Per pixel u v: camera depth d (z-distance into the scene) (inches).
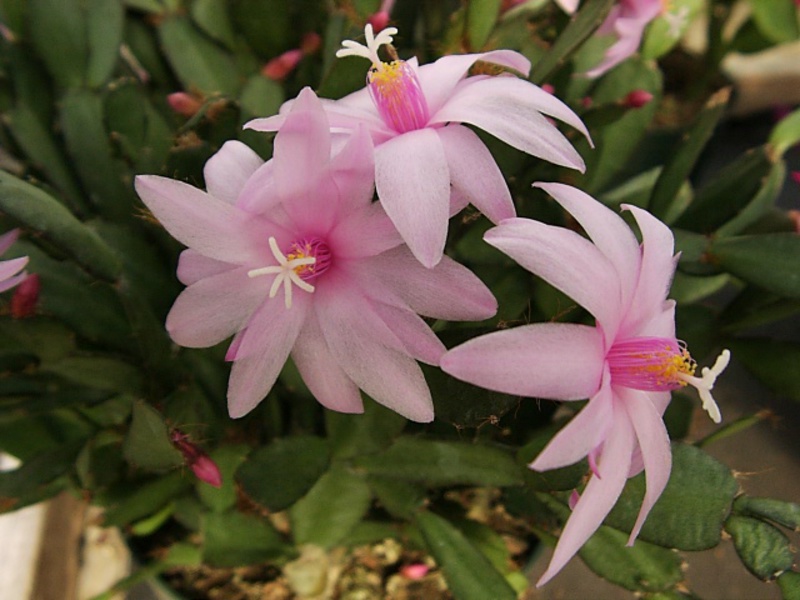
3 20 6.4
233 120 5.0
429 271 3.7
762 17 9.8
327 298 3.9
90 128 6.3
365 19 5.4
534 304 5.8
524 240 3.4
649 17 6.6
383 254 3.8
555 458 3.3
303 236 3.9
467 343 3.3
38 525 8.3
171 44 6.9
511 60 4.2
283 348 3.9
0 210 4.2
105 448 6.1
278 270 3.7
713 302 9.9
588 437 3.4
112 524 6.1
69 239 4.4
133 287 5.3
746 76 11.5
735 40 10.6
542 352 3.3
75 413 6.4
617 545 5.2
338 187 3.7
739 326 6.3
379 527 6.7
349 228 3.8
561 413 7.7
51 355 5.1
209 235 3.7
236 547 6.5
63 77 6.3
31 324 4.8
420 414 3.8
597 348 3.6
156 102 7.6
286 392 6.3
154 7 7.0
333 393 4.1
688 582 7.4
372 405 5.1
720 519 4.3
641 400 3.9
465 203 3.8
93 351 5.3
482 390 4.1
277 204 3.8
